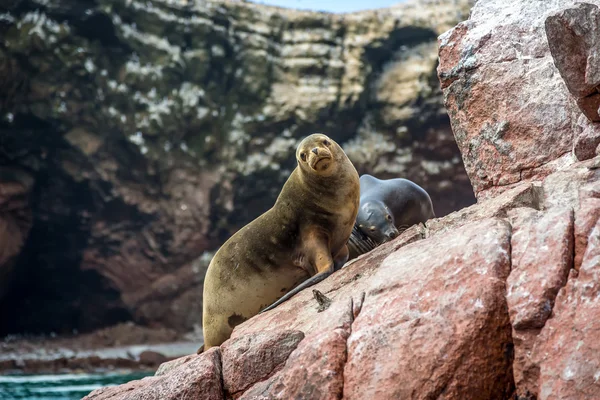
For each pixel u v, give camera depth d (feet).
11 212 94.43
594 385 8.36
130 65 94.94
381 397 9.84
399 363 9.93
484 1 16.58
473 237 10.74
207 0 98.48
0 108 89.20
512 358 9.56
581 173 11.46
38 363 70.33
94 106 93.56
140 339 93.97
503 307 9.71
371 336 10.45
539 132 14.35
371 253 14.06
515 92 14.90
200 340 94.89
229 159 100.53
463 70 15.79
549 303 9.36
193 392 12.11
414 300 10.46
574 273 9.46
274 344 11.80
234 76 100.53
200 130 99.81
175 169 99.30
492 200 12.60
